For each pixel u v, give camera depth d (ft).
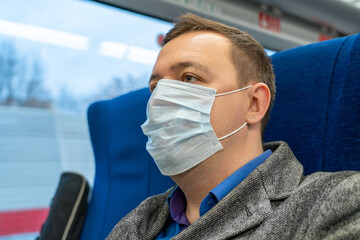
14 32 7.06
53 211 5.26
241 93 3.20
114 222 4.77
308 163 3.34
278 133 3.71
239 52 3.28
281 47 9.30
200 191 3.20
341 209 2.15
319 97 3.36
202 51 3.21
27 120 7.24
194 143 3.09
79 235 5.32
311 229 2.15
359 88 2.97
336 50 3.35
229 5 8.27
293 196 2.45
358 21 10.19
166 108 3.21
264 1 8.85
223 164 3.12
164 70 3.32
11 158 6.98
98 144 5.79
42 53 7.35
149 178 4.66
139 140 4.96
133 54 7.82
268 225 2.36
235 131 3.13
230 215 2.61
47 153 7.42
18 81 7.14
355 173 2.41
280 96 3.79
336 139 3.08
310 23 9.93
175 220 3.33
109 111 5.68
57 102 7.59
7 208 6.80
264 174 2.78
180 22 3.58
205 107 3.11
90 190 5.89
